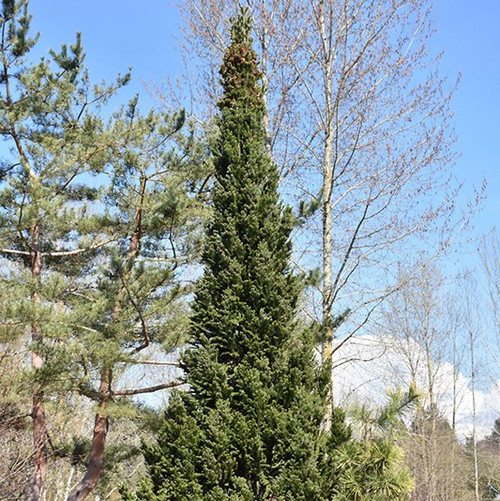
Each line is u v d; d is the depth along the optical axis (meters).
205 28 14.91
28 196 10.50
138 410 10.23
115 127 10.72
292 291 7.74
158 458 6.73
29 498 10.91
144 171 10.66
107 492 15.88
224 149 8.54
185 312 10.42
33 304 9.32
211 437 6.61
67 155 11.33
